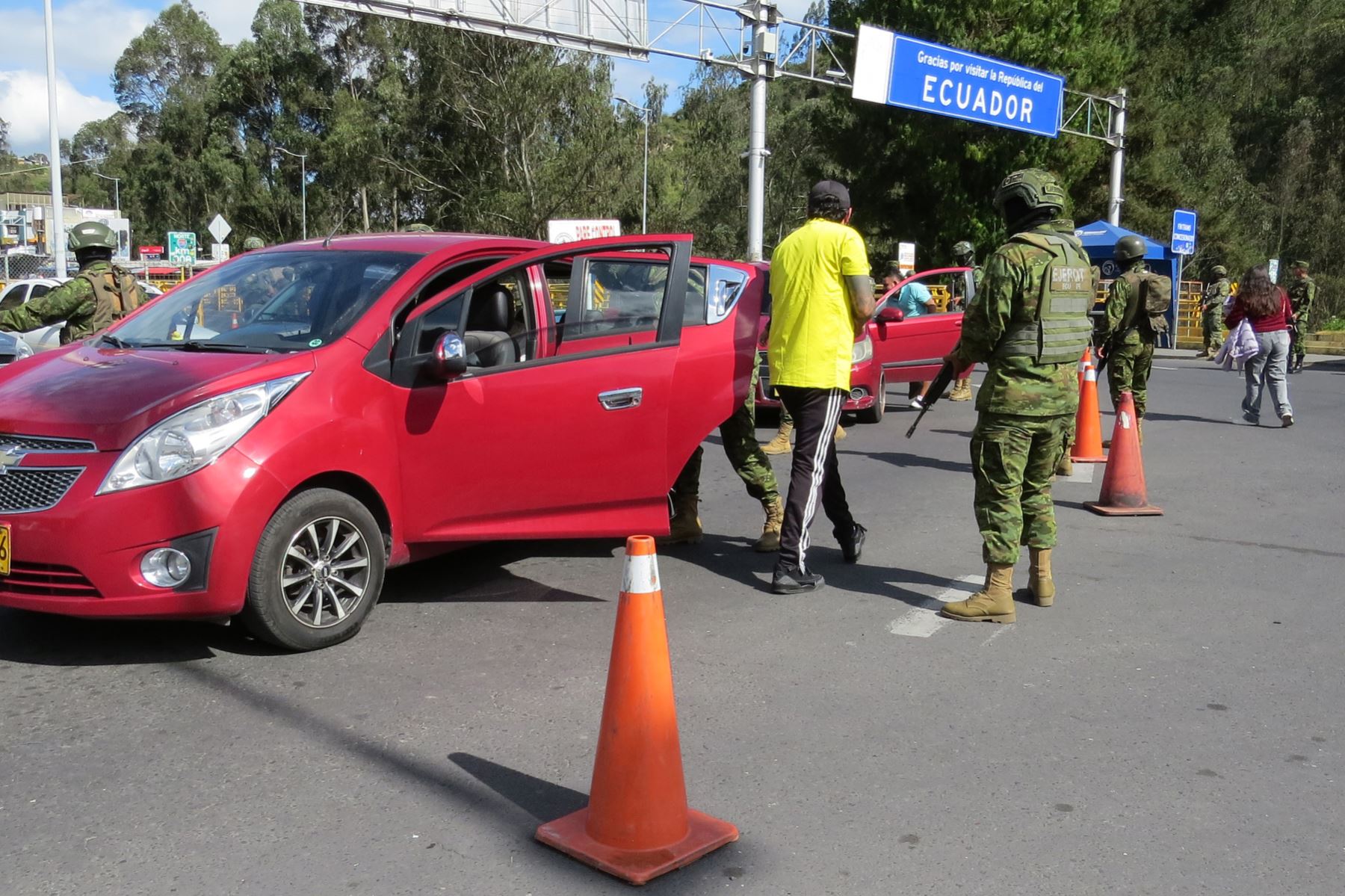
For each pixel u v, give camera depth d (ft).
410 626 16.01
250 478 13.65
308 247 17.74
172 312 16.99
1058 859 9.66
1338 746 12.21
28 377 15.12
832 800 10.71
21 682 13.58
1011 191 16.31
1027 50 97.14
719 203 222.28
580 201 142.00
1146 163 119.34
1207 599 17.98
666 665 9.52
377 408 15.24
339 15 200.75
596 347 17.01
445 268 16.71
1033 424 16.15
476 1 54.95
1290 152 143.13
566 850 9.53
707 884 9.15
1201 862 9.64
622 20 59.36
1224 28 148.25
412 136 156.46
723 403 17.38
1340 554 20.93
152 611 13.33
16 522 13.33
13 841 9.76
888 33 66.28
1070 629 16.31
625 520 17.22
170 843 9.76
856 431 37.68
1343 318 118.62
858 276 17.24
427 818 10.28
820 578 18.34
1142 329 30.45
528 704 13.10
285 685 13.60
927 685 13.91
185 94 240.94
